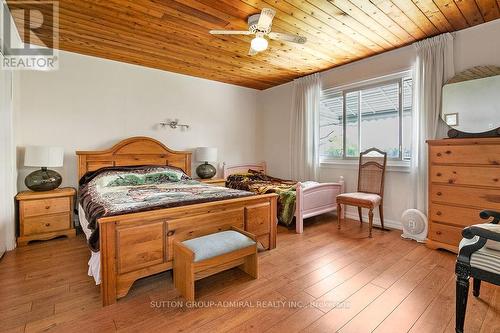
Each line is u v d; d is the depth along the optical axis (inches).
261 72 175.8
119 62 153.7
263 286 81.4
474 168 98.3
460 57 117.3
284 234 132.3
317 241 121.8
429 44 123.1
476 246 58.2
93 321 64.0
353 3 92.9
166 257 81.4
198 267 73.1
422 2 93.2
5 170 106.8
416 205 130.1
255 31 96.0
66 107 138.7
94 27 110.3
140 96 161.9
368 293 77.2
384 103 159.5
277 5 93.3
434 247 110.4
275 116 211.6
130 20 104.6
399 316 66.4
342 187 160.4
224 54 142.5
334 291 78.4
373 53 143.3
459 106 115.6
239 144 211.3
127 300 73.6
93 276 80.0
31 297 73.9
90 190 115.6
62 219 123.6
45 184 122.7
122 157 150.3
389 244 117.3
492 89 107.7
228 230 94.7
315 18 103.1
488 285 81.1
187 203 88.0
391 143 156.6
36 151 118.0
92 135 146.5
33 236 116.6
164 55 144.1
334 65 162.4
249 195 106.5
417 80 128.3
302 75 183.2
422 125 126.3
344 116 166.9
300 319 65.4
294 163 191.0
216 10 96.7
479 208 97.5
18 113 124.2
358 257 103.3
